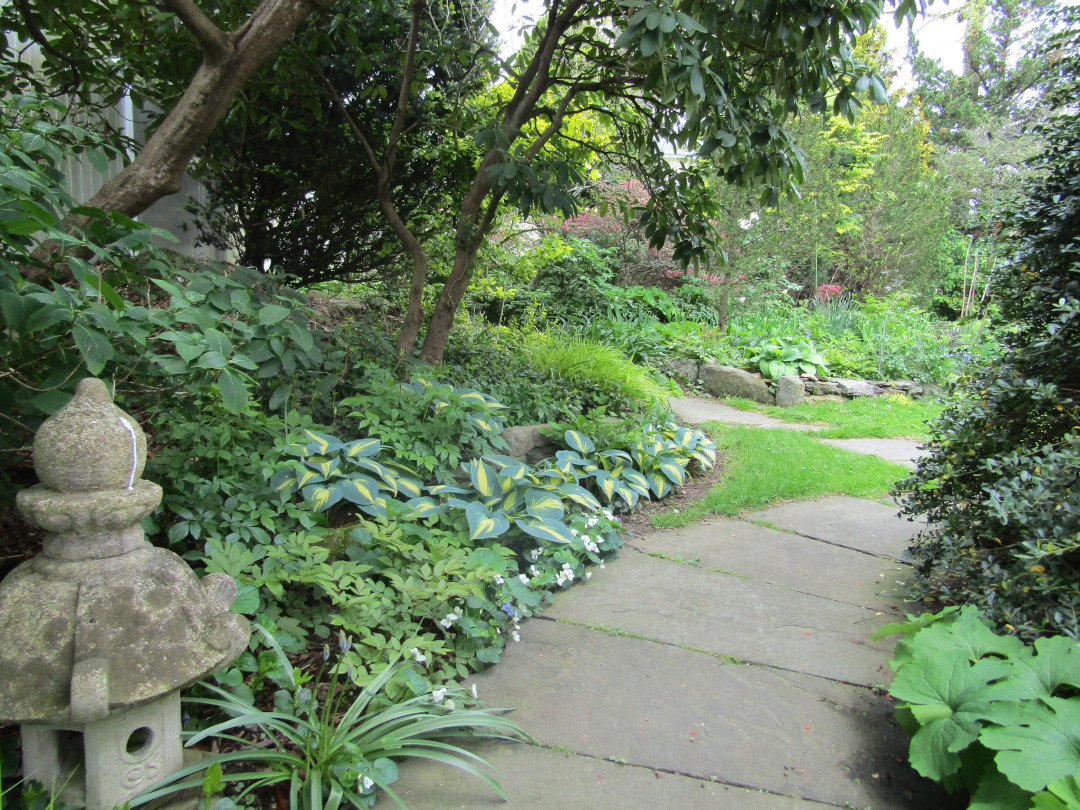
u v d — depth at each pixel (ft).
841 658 8.07
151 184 8.52
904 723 6.30
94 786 4.70
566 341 22.99
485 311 30.48
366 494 9.18
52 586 4.58
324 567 7.33
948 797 5.99
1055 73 9.67
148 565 4.91
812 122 36.32
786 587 10.05
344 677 7.14
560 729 6.64
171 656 4.66
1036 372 8.54
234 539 7.75
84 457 4.58
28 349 6.40
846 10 9.71
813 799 5.89
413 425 11.58
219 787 4.90
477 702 6.93
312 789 5.16
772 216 31.55
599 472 12.96
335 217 17.25
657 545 11.77
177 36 12.11
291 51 12.92
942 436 9.55
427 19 15.67
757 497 14.10
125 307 6.81
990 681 5.98
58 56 11.80
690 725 6.77
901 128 46.52
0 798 4.73
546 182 12.03
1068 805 4.50
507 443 13.52
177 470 8.18
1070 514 6.59
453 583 7.59
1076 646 5.90
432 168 17.47
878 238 43.37
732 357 29.91
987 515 8.43
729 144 10.32
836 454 17.63
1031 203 9.35
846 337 33.47
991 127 56.18
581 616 9.00
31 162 6.41
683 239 15.99
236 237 17.38
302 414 11.59
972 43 64.75
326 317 17.79
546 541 10.34
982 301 11.98
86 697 4.14
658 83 10.18
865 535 12.30
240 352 9.64
